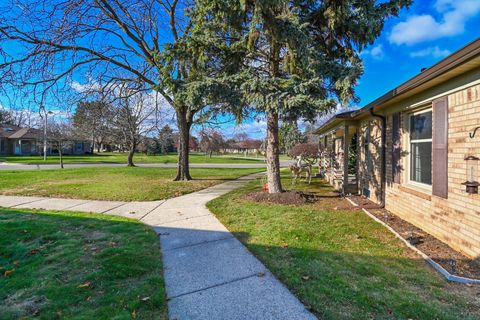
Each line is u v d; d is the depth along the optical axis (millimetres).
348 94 6195
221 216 5762
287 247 3938
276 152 7742
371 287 2779
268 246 3996
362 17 5859
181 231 4766
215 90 6238
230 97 6367
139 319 2285
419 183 5121
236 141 49406
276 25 5629
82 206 6949
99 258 3527
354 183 9359
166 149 42938
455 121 3816
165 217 5773
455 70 3455
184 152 12445
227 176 14555
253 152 54062
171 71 7172
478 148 3402
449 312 2359
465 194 3621
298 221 5230
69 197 8156
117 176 13836
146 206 6938
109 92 10406
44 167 19953
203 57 6520
